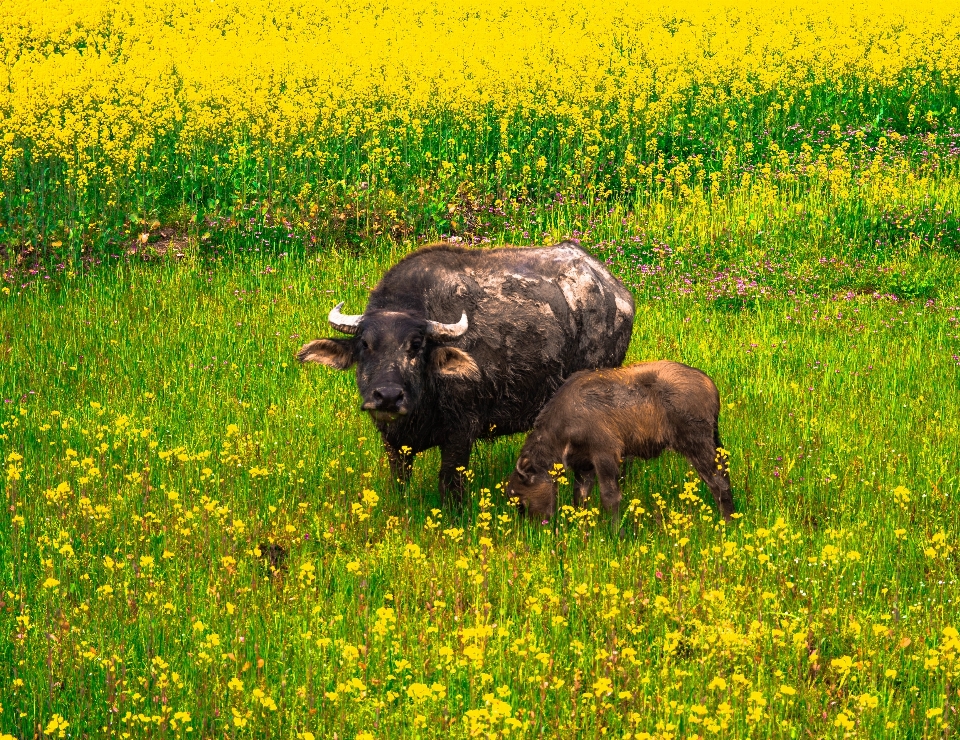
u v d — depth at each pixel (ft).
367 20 237.45
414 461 82.99
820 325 112.88
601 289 85.46
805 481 75.46
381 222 148.25
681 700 47.91
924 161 168.04
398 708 45.68
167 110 158.30
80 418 86.99
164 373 99.71
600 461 70.23
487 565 59.06
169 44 200.44
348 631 53.42
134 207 144.05
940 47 205.67
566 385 72.02
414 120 167.84
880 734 45.70
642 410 70.69
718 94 190.49
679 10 243.40
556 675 49.62
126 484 71.41
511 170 164.45
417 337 71.15
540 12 243.19
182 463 75.72
